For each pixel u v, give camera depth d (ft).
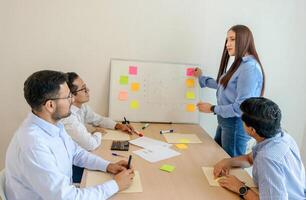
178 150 6.18
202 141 6.91
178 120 8.71
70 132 5.89
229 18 8.49
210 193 4.45
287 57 9.00
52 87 4.21
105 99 8.61
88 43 8.17
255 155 4.66
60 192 3.94
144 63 8.42
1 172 4.48
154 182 4.68
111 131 7.23
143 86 8.48
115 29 8.18
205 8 8.34
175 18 8.30
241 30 6.80
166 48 8.46
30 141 4.07
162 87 8.55
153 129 7.75
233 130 7.06
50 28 7.96
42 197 4.11
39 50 8.05
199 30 8.46
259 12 8.57
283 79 9.16
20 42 7.94
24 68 8.11
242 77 6.59
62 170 4.64
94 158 5.16
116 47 8.29
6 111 8.30
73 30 8.04
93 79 8.43
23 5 7.73
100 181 4.67
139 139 6.73
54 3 7.83
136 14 8.16
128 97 8.45
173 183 4.69
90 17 8.02
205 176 5.01
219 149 6.41
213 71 8.77
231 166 5.34
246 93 6.50
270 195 3.95
